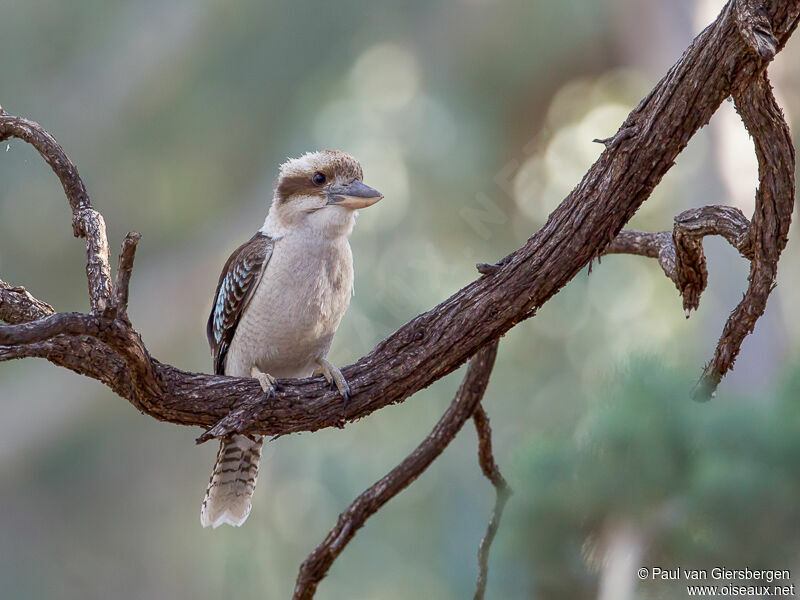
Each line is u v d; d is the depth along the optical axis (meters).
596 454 3.72
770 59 3.61
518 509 3.90
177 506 16.34
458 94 15.27
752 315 4.11
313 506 14.16
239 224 15.63
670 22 14.70
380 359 4.38
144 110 15.71
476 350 4.35
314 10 15.22
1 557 15.61
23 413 15.30
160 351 15.79
